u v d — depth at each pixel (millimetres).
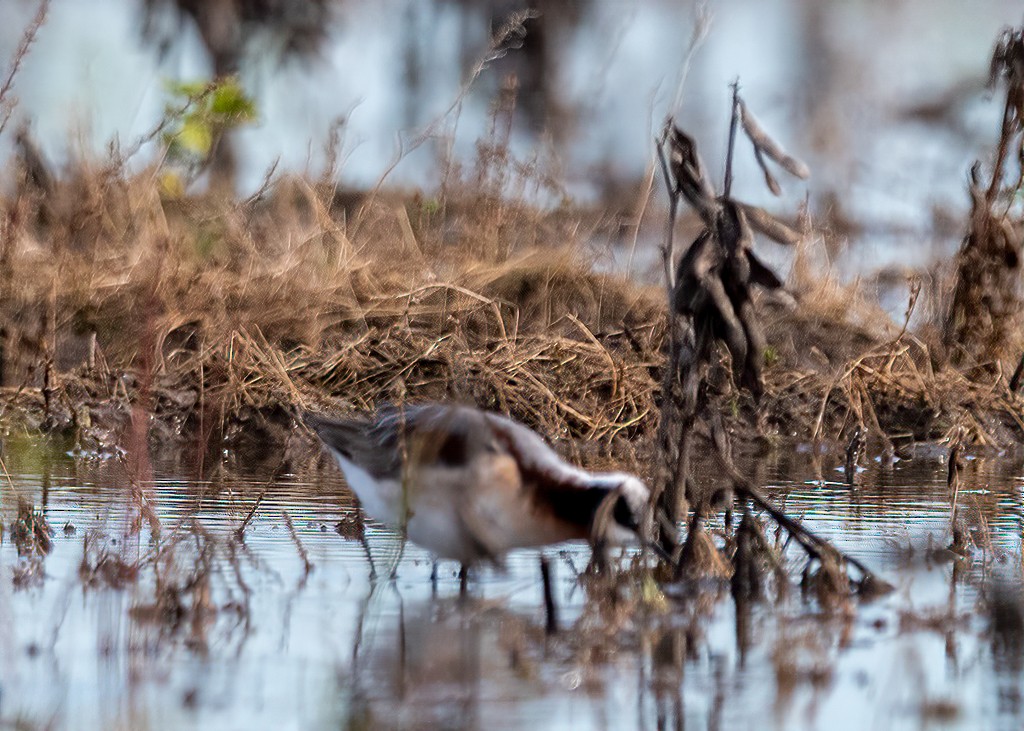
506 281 15734
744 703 6504
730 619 7961
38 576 8445
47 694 6453
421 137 16750
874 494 11367
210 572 8359
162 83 17266
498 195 16578
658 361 14602
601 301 15797
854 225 22109
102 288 14898
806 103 28016
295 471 12180
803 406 14562
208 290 14938
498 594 8430
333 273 15336
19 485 11109
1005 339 15047
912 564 9133
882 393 14625
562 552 9570
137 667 6871
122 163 15109
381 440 8562
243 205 16391
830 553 8617
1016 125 14250
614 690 6691
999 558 9266
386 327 15125
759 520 9586
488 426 8250
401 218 16469
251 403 13805
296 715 6254
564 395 14156
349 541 9562
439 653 7219
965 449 13719
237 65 22438
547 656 7207
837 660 7203
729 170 8914
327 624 7688
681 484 8969
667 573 8859
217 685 6645
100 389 13859
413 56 24156
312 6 22984
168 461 12523
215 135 17812
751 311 8805
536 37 23359
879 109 29078
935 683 6820
